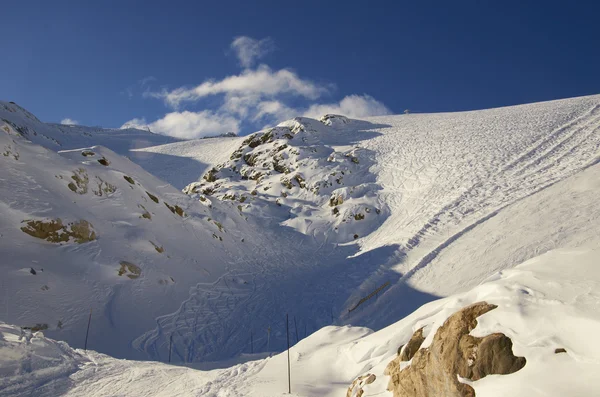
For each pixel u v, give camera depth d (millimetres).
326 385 6113
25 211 14359
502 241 21219
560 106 47062
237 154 47250
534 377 3246
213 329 15492
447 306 4594
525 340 3539
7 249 13117
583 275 3951
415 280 20141
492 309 3990
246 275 21250
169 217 21125
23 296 12156
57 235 14641
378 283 20906
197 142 67875
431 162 36781
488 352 3654
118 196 19000
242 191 37156
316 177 37188
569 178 26656
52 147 60156
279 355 7742
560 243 19297
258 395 5863
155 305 15242
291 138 48188
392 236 26828
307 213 32562
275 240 28016
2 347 7234
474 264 19906
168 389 6688
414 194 32000
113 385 6930
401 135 47000
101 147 22500
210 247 21906
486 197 27641
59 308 12617
